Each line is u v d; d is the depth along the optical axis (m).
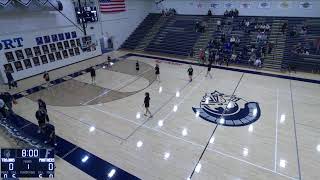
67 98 16.56
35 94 17.30
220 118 13.76
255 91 17.53
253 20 27.69
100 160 10.29
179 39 29.23
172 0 33.72
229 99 16.22
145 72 22.17
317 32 23.55
